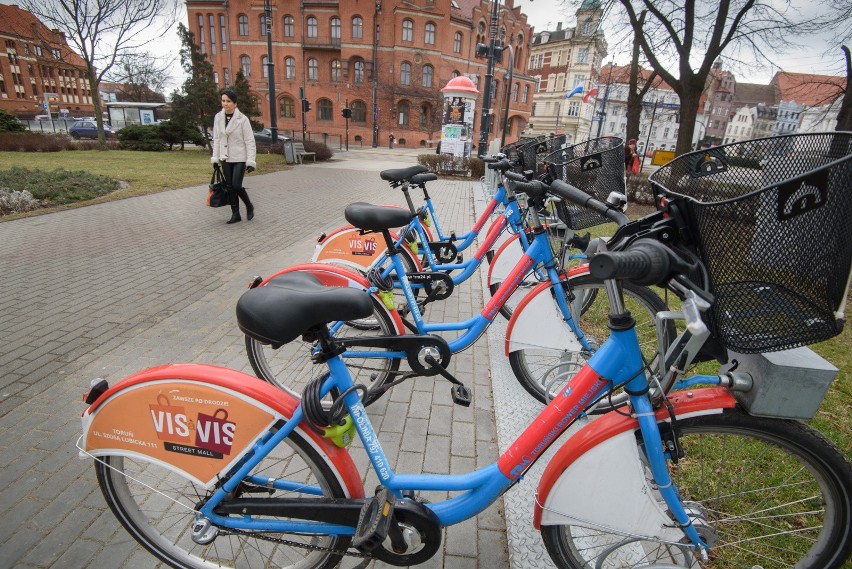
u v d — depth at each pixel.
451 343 2.70
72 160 16.73
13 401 2.78
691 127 14.28
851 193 1.02
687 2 13.27
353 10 38.34
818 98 17.23
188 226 7.23
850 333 4.16
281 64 40.88
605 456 1.43
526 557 1.87
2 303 4.17
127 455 1.56
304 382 3.05
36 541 1.91
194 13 42.19
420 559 1.59
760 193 1.10
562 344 2.51
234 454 1.50
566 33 61.88
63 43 24.28
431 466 2.37
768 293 1.15
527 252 2.56
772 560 1.76
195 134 23.95
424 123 42.00
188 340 3.59
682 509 1.43
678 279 1.20
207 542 1.56
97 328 3.75
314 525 1.56
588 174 2.71
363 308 1.36
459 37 41.56
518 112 51.81
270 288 1.37
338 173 15.25
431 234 4.16
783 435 1.39
